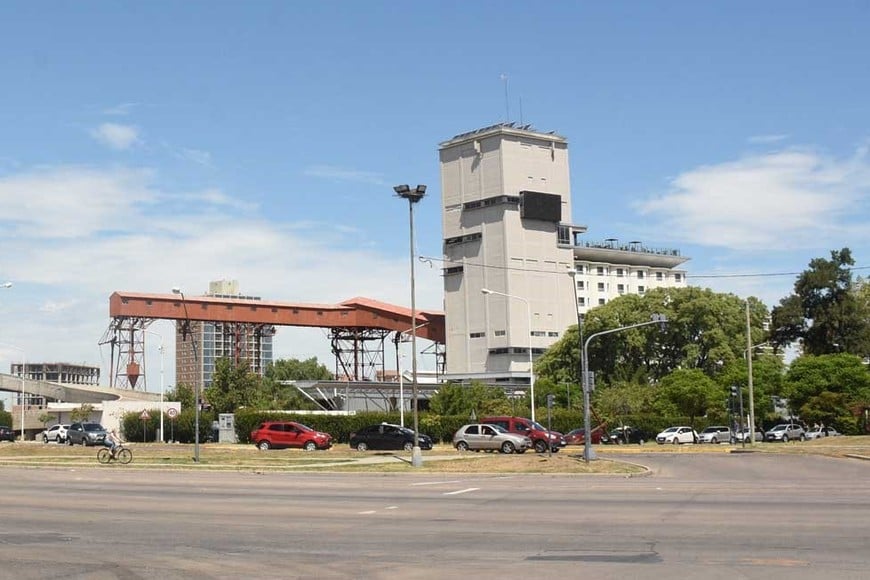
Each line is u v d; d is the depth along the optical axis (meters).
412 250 42.31
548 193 138.62
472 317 137.62
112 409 89.56
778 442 75.81
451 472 36.78
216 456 49.28
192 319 114.19
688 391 80.31
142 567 13.75
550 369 107.56
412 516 20.38
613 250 167.38
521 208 135.75
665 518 19.14
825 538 15.70
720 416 82.06
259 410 81.56
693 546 15.07
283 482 32.19
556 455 46.88
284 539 16.73
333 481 32.69
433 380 130.38
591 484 30.16
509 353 132.38
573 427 80.50
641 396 87.25
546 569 13.11
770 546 14.88
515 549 15.15
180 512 21.59
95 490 28.58
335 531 17.83
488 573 12.85
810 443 65.69
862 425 84.25
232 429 74.75
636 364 102.19
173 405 83.50
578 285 164.12
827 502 22.22
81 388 116.44
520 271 135.25
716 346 96.19
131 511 21.89
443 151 143.12
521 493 26.55
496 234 135.75
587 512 20.66
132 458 46.44
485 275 136.62
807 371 86.06
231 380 96.44
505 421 56.25
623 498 24.22
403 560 14.16
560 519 19.31
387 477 35.12
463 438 54.00
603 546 15.30
